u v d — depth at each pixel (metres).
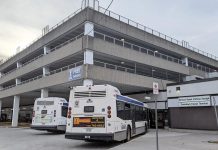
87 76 25.58
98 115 13.67
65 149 12.73
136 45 33.97
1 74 55.25
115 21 30.70
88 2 28.78
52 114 22.22
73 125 14.01
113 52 29.06
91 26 27.73
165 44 38.09
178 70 38.88
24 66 41.34
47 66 34.81
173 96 26.55
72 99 14.41
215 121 22.83
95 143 15.33
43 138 18.83
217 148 12.61
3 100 54.50
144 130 22.20
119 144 14.84
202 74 44.28
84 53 26.62
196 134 21.94
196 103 24.22
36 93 40.91
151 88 33.38
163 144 14.33
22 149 12.89
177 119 25.84
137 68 35.88
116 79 28.69
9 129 31.45
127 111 16.75
